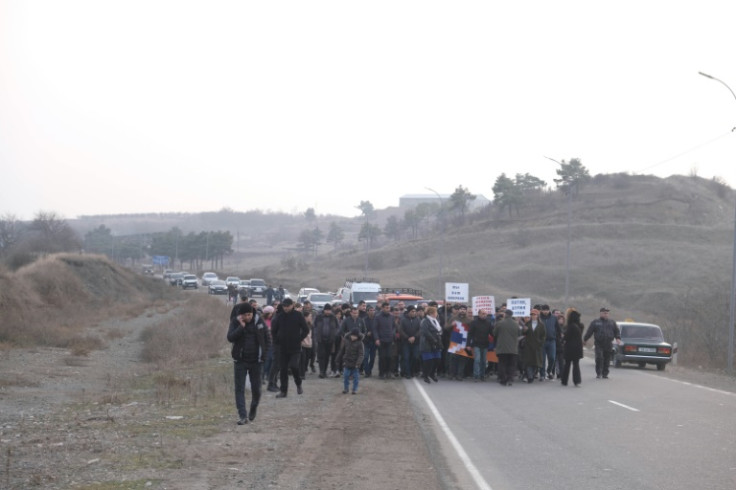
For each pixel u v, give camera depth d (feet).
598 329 78.23
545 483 30.35
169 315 175.52
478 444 39.29
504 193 427.33
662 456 36.14
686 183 457.27
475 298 79.66
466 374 76.89
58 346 101.60
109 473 30.71
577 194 442.91
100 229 615.57
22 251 224.12
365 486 29.45
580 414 50.75
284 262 459.73
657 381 76.74
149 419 45.50
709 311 131.95
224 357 89.30
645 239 336.29
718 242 325.01
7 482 28.78
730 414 51.52
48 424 43.75
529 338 70.90
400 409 52.24
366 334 73.61
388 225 547.08
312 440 39.06
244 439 39.04
